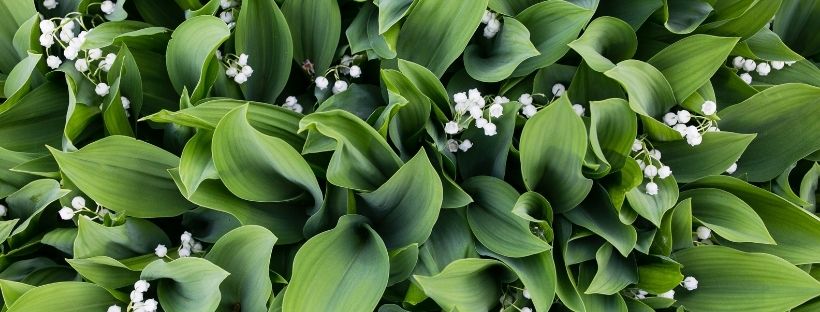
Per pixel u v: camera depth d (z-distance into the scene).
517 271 0.97
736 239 0.98
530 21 1.02
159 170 0.99
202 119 0.95
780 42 1.05
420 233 0.97
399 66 0.97
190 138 0.98
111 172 0.97
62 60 1.03
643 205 0.98
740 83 1.04
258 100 1.04
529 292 0.96
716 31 1.05
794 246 1.02
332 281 0.94
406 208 0.98
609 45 1.03
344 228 0.96
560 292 0.98
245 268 0.96
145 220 0.99
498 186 1.00
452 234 0.99
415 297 0.98
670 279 0.99
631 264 1.01
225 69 1.02
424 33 1.01
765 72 1.05
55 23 1.04
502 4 1.02
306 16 1.03
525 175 0.98
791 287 0.99
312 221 0.97
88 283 0.96
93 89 1.01
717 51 0.99
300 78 1.06
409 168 0.95
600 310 0.99
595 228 0.98
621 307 0.99
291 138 0.99
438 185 0.94
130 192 0.98
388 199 0.98
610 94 1.02
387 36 0.99
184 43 0.99
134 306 0.95
